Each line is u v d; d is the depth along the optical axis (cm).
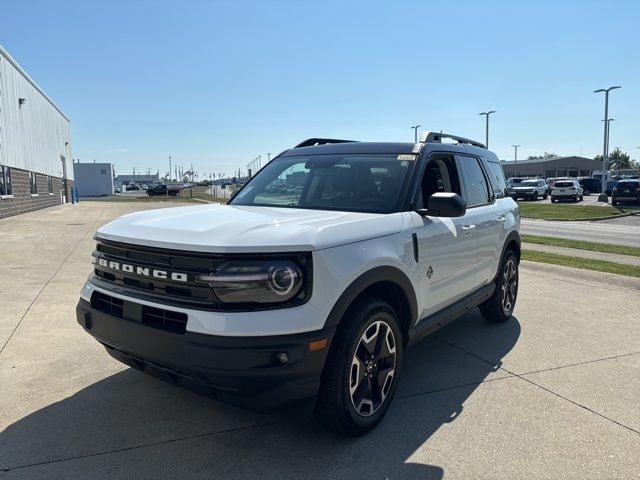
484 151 561
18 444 304
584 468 285
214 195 5941
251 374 262
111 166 7575
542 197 4572
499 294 549
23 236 1348
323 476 276
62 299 645
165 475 275
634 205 3394
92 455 294
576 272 838
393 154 421
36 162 2731
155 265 292
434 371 428
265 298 269
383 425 334
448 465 288
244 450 301
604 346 491
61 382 393
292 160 474
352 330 299
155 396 370
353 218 335
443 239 398
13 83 2231
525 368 435
